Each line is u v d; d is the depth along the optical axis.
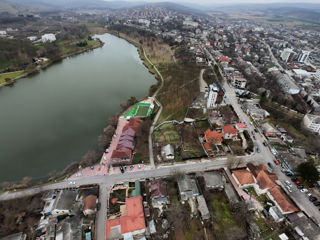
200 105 120.81
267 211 61.16
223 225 57.53
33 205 62.78
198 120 107.12
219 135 88.75
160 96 138.25
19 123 112.38
